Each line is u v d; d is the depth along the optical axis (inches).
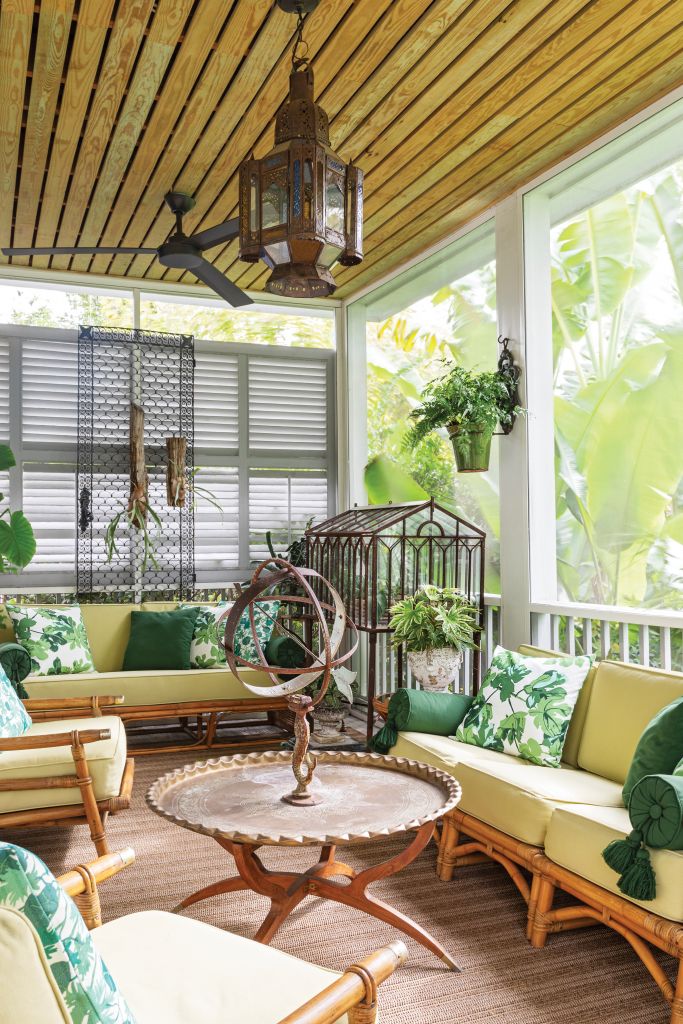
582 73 134.6
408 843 135.6
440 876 121.2
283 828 84.6
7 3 114.7
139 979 58.2
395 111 144.7
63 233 201.6
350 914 107.7
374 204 186.1
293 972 59.5
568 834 97.1
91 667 196.1
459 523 197.9
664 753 97.4
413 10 116.7
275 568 226.2
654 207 207.6
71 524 228.5
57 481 227.9
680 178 201.6
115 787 123.6
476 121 148.9
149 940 64.0
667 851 84.0
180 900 111.1
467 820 115.8
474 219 192.7
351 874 106.7
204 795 97.3
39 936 36.9
